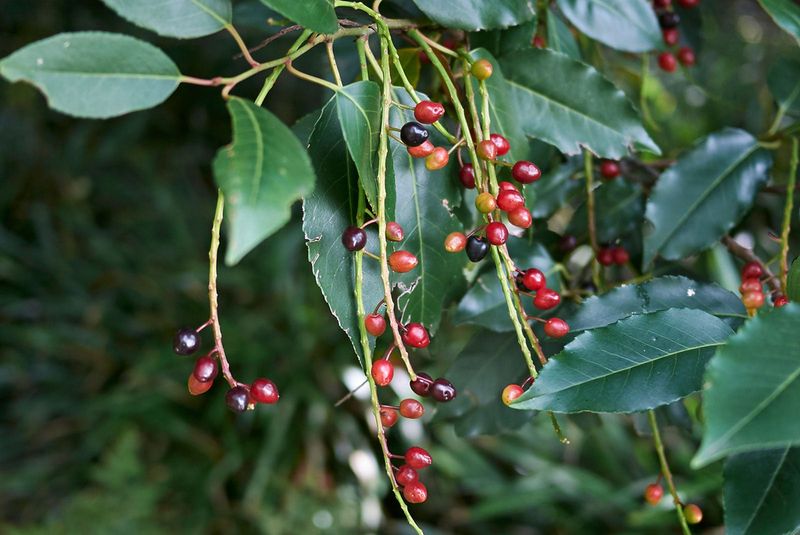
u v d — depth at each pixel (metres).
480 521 1.73
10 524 1.67
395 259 0.50
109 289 2.03
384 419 0.51
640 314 0.50
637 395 0.49
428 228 0.54
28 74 0.44
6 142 2.15
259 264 2.01
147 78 0.46
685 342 0.50
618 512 1.65
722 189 0.62
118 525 1.55
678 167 0.62
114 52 0.46
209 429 1.80
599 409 0.48
